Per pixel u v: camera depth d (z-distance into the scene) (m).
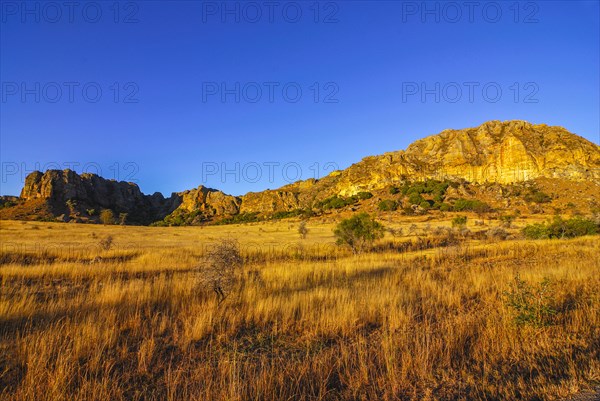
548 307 7.13
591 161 128.88
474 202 88.06
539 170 127.12
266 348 6.37
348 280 12.74
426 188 116.31
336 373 5.17
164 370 5.36
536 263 16.70
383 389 4.62
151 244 34.59
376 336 6.82
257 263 19.52
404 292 10.02
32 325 7.18
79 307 8.31
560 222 35.00
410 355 5.40
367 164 161.38
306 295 9.34
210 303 8.62
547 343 5.86
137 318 7.57
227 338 6.76
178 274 14.49
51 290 11.32
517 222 63.84
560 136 143.12
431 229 49.41
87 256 21.36
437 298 9.49
